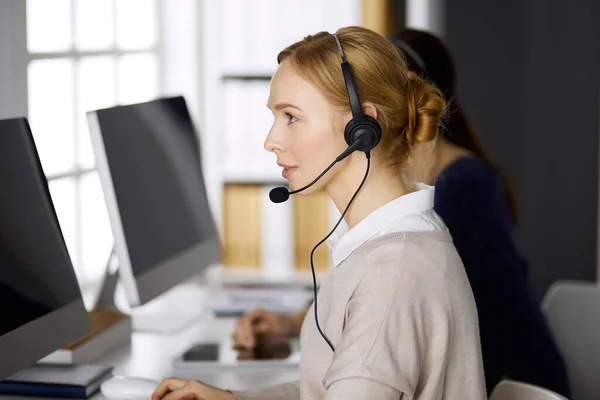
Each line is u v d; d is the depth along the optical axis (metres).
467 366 1.85
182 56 4.57
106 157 2.77
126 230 2.83
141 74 4.36
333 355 1.82
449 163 2.81
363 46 1.92
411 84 1.97
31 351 2.26
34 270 2.31
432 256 1.83
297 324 3.18
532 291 2.82
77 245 3.68
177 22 4.55
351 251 1.90
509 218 2.84
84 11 3.78
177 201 3.24
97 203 3.83
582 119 5.25
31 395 2.46
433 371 1.80
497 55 5.23
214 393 2.20
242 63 4.64
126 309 3.57
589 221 5.32
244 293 3.81
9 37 3.14
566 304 3.41
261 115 4.66
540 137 5.29
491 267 2.74
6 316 2.17
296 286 4.29
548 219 5.34
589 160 5.28
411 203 1.91
